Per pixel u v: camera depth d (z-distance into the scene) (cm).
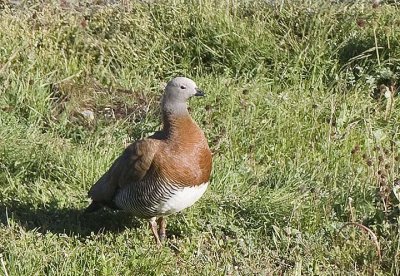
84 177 1291
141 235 1172
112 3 1842
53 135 1431
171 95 1105
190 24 1691
